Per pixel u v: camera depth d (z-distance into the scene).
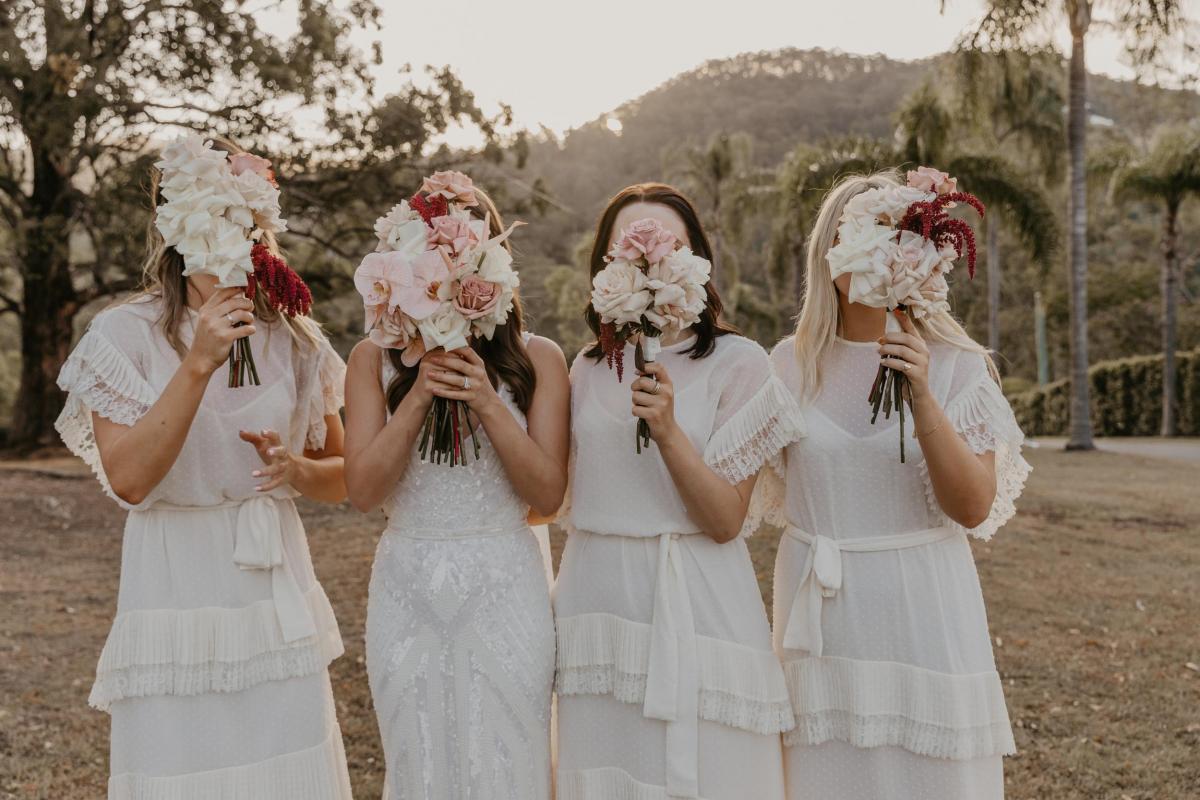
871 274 2.30
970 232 2.31
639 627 2.48
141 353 2.45
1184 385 24.70
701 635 2.46
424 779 2.44
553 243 45.72
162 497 2.44
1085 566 7.70
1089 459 16.53
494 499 2.51
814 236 2.67
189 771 2.38
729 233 25.75
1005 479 2.62
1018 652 5.53
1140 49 15.11
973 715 2.42
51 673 5.30
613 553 2.54
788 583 2.65
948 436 2.35
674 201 2.62
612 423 2.54
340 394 2.78
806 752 2.56
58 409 20.77
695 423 2.50
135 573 2.43
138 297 2.50
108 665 2.41
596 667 2.53
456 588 2.44
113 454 2.30
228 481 2.47
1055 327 40.94
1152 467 15.01
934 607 2.46
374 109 19.14
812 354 2.62
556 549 8.27
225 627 2.43
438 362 2.33
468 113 19.59
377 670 2.49
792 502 2.66
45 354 20.67
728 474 2.50
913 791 2.44
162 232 2.28
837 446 2.55
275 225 2.39
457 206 2.38
